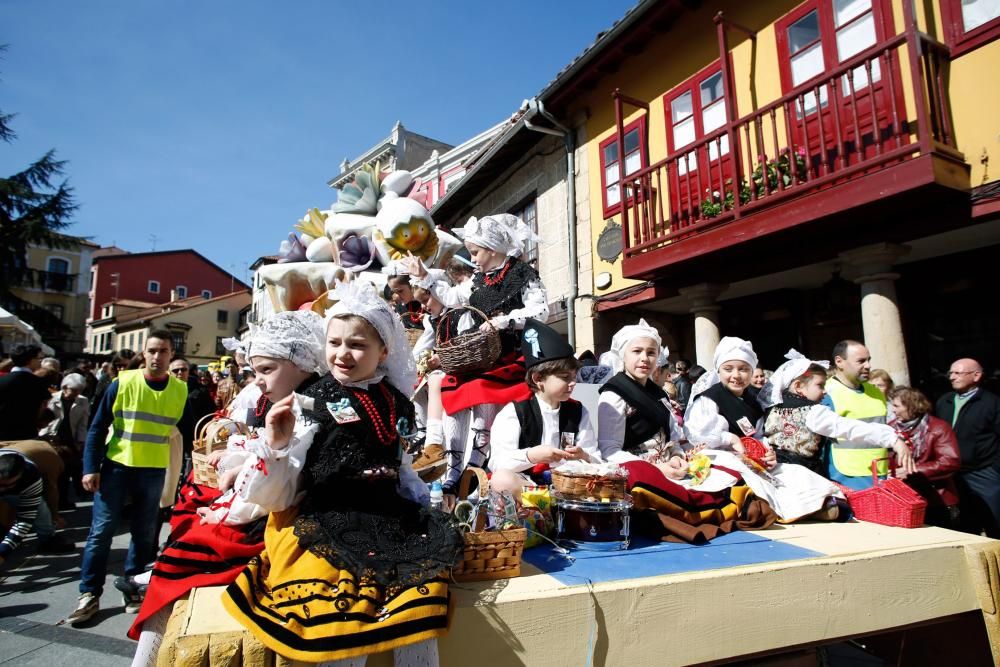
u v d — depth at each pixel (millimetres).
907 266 7184
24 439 5551
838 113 5992
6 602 4359
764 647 2084
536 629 1769
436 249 5473
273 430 1703
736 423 3523
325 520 1704
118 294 43625
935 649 2934
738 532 2791
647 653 1897
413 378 2123
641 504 2734
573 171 10438
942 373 6812
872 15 6469
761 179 6930
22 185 25781
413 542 1727
